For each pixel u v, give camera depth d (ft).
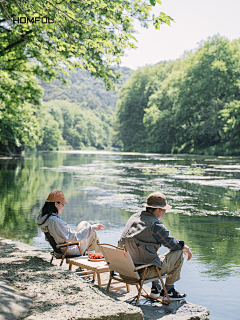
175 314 12.00
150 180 64.80
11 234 26.50
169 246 12.69
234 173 77.36
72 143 528.22
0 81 52.24
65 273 14.10
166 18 20.35
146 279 12.71
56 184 59.36
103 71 42.45
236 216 33.22
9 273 14.02
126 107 308.60
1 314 9.64
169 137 231.71
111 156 194.08
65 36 30.86
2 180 65.16
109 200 42.93
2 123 128.47
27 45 43.37
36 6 26.53
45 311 10.26
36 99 60.44
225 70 180.86
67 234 15.10
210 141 202.08
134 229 12.82
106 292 12.66
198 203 40.32
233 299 14.43
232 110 163.43
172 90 223.30
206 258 20.49
